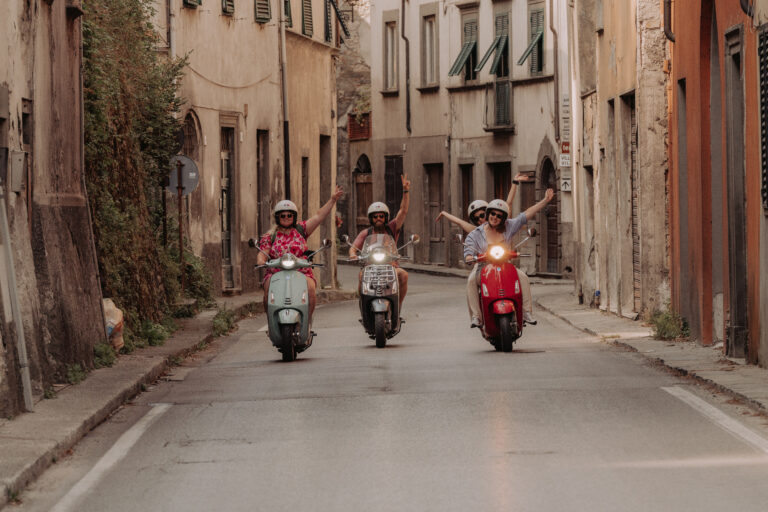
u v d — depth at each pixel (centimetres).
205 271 2608
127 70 2053
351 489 811
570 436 979
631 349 1686
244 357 1794
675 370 1387
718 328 1723
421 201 5053
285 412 1149
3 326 1098
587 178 2905
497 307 1636
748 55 1428
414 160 5091
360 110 5503
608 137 2575
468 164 4722
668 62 2045
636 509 737
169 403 1257
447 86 4809
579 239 3112
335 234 4038
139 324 1822
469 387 1270
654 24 2142
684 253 1880
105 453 984
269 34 3456
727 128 1543
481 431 1009
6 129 1227
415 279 4503
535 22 4328
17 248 1225
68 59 1569
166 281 2291
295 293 1650
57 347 1349
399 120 5184
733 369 1352
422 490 800
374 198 5403
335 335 2131
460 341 1906
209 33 3075
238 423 1099
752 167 1418
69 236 1494
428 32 4969
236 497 803
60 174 1507
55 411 1125
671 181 2006
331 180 4062
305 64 3806
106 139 1773
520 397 1190
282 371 1512
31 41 1361
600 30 2664
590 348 1720
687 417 1063
